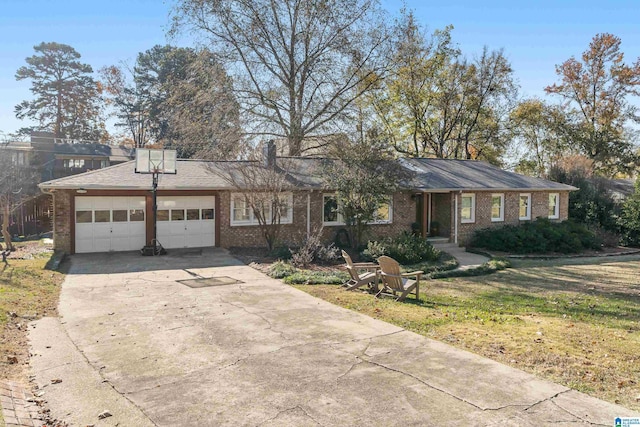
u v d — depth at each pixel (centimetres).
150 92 4716
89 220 1697
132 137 4984
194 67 2658
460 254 1984
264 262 1502
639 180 2547
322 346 661
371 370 566
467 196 2234
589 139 3966
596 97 4075
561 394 500
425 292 1175
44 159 3719
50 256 1544
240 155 2486
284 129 2770
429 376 547
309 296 1036
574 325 823
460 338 709
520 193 2406
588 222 2658
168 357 615
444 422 434
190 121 2662
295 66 2825
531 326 805
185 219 1820
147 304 941
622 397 497
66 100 4756
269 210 1909
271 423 432
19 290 996
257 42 2697
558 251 2134
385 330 748
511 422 435
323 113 2823
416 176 2120
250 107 2675
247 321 805
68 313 861
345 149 1888
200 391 505
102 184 1644
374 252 1600
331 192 2014
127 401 480
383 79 3017
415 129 3784
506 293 1191
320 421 436
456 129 3819
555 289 1270
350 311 888
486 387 516
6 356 595
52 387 512
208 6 2591
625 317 919
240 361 599
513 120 3909
